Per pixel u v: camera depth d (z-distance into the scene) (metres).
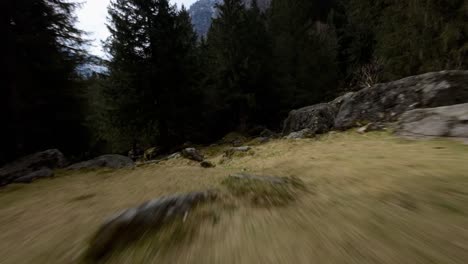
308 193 3.45
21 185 7.73
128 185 6.10
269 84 31.14
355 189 3.35
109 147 26.91
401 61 18.09
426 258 1.73
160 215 2.77
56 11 12.68
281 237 2.24
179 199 3.13
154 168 8.99
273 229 2.41
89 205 4.55
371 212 2.54
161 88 22.78
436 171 3.54
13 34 11.29
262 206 3.07
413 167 3.93
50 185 7.31
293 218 2.63
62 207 4.63
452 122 5.98
